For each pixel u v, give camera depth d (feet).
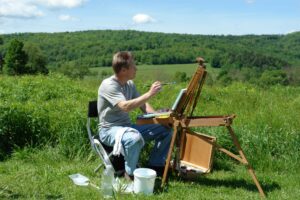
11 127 21.22
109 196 15.37
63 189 15.98
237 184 17.75
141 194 15.60
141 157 19.90
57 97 35.32
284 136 22.30
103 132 17.13
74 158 20.12
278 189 17.30
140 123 17.16
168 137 17.78
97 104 17.26
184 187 16.85
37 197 15.11
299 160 20.48
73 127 21.13
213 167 19.86
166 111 17.06
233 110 32.60
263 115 27.58
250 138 21.61
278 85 50.70
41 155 20.03
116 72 16.81
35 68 146.30
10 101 30.76
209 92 41.04
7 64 142.92
